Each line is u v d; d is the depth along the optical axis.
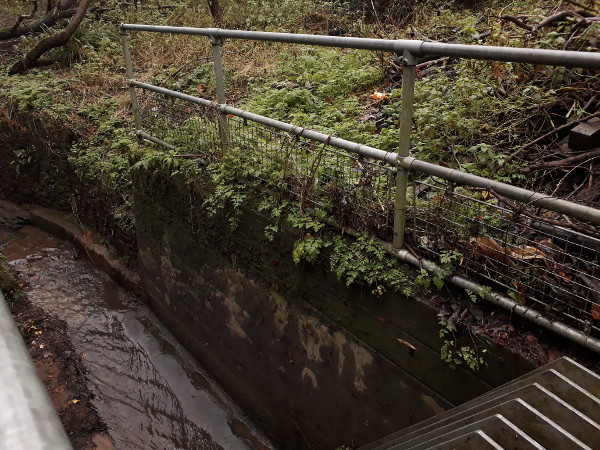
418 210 2.99
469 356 2.60
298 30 8.37
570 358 2.33
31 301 6.11
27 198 8.17
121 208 6.21
